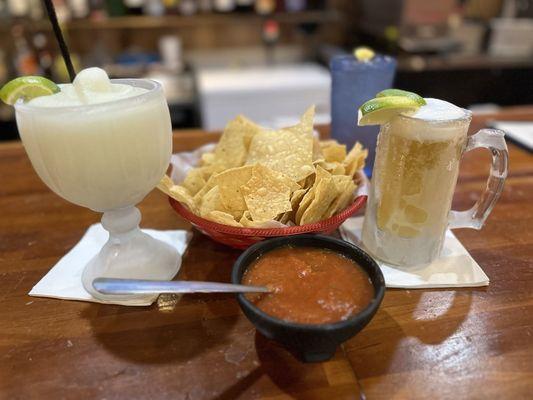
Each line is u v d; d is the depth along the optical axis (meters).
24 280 0.68
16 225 0.85
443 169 0.60
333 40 3.14
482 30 2.77
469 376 0.50
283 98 2.45
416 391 0.48
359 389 0.49
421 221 0.64
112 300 0.62
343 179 0.69
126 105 0.53
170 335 0.57
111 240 0.68
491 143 0.63
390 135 0.62
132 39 2.89
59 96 0.56
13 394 0.49
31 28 2.54
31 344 0.56
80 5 2.52
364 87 0.94
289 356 0.53
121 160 0.55
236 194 0.70
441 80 2.51
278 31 3.03
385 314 0.59
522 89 2.61
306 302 0.51
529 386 0.49
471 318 0.59
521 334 0.56
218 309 0.61
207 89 2.38
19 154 1.20
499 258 0.71
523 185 0.96
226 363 0.52
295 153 0.76
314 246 0.60
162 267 0.67
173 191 0.67
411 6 2.48
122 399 0.48
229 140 0.83
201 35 2.96
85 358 0.53
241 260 0.55
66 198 0.61
